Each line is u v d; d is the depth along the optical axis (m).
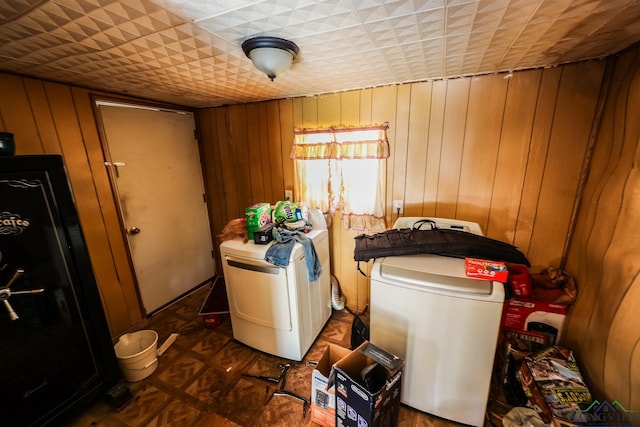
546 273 1.78
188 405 1.66
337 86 2.07
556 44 1.29
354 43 1.25
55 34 1.11
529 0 0.89
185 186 2.86
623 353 1.15
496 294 1.24
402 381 1.53
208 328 2.39
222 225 3.17
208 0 0.87
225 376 1.87
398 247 1.59
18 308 1.32
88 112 2.03
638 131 1.23
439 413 1.49
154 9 0.93
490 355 1.31
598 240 1.42
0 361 1.27
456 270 1.41
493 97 1.77
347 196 2.34
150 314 2.58
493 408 1.54
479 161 1.89
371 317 1.55
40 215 1.36
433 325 1.39
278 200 2.74
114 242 2.25
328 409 1.45
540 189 1.76
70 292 1.48
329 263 2.36
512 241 1.90
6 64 1.48
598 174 1.51
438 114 1.93
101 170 2.13
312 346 2.13
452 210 2.03
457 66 1.62
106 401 1.68
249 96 2.38
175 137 2.71
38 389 1.39
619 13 0.97
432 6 0.93
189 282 2.99
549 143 1.69
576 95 1.58
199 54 1.37
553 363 1.48
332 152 2.32
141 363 1.82
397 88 2.01
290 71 1.67
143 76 1.74
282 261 1.75
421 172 2.07
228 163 2.93
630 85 1.31
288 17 1.00
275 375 1.86
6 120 1.64
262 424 1.53
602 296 1.34
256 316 1.97
